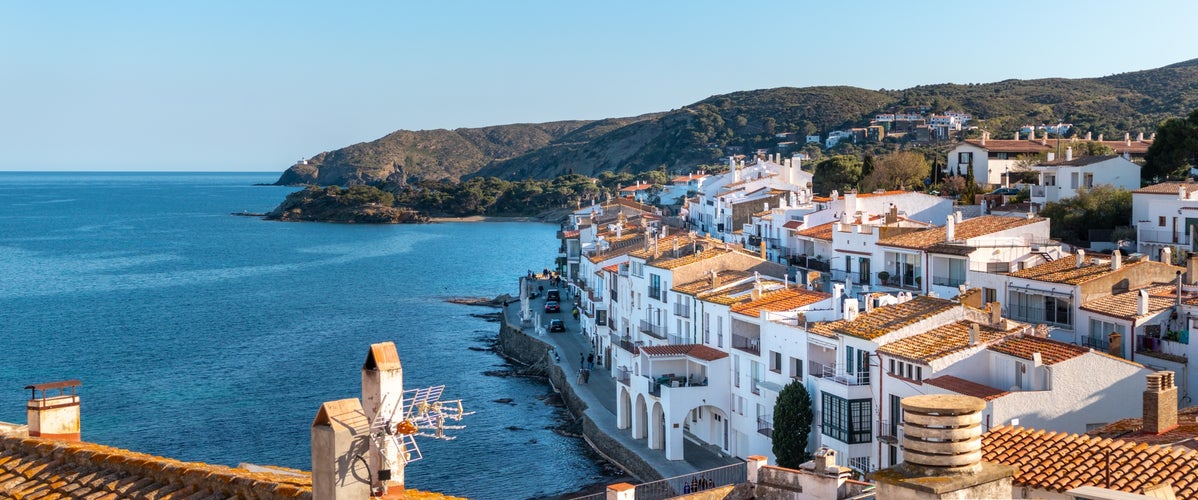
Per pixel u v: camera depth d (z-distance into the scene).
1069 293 74.81
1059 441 35.53
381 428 20.33
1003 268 85.56
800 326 75.62
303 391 114.25
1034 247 88.69
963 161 166.62
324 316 173.12
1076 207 113.50
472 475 84.50
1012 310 80.19
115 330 157.62
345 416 19.25
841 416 67.81
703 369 85.81
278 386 116.75
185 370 126.19
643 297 104.69
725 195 159.88
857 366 68.25
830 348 71.94
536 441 94.75
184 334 153.88
